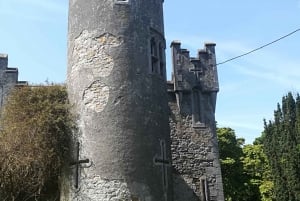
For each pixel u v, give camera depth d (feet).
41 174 41.52
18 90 44.73
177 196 53.42
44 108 42.57
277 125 89.25
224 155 95.61
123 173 38.11
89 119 40.45
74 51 43.86
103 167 38.40
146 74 42.27
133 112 40.09
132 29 42.75
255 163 98.32
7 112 44.21
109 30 42.27
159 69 44.32
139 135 39.60
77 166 39.91
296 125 84.07
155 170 39.65
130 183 37.96
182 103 57.00
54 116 42.19
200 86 57.57
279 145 85.81
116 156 38.55
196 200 53.78
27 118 42.70
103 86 40.81
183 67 57.93
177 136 55.72
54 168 41.55
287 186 81.30
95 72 41.47
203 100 57.62
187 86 57.16
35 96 43.80
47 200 44.60
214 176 54.95
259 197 96.53
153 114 41.47
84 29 43.29
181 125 56.24
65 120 42.19
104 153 38.78
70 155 41.11
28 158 41.37
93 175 38.60
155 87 42.78
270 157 88.48
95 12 43.21
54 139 41.55
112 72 41.04
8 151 41.98
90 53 42.24
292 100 89.71
